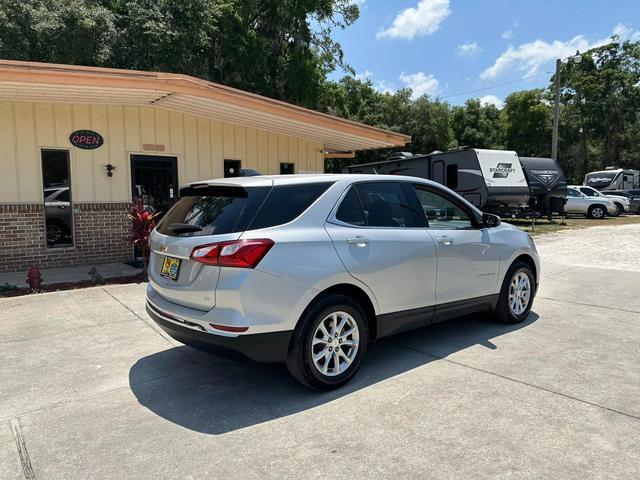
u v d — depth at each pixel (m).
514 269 5.31
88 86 7.20
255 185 3.61
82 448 2.95
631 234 14.77
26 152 8.66
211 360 4.44
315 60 23.28
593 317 5.65
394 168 19.20
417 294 4.27
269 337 3.37
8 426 3.25
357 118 36.78
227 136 11.07
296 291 3.45
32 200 8.76
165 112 10.08
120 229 9.68
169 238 3.74
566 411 3.28
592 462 2.69
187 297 3.50
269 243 3.36
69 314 5.92
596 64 42.38
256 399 3.61
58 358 4.50
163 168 10.19
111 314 5.92
